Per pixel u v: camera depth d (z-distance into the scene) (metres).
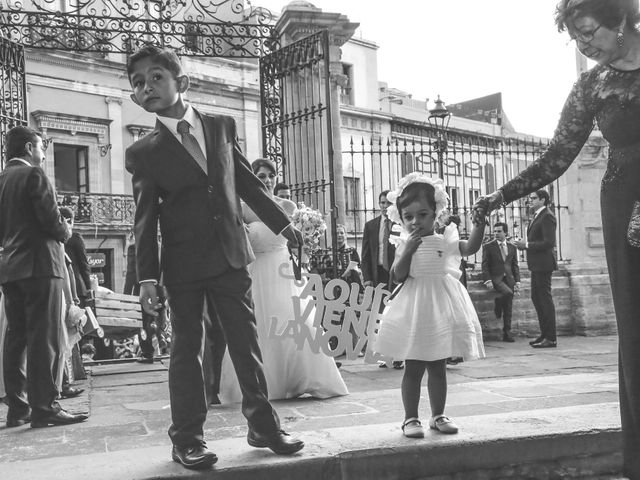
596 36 2.20
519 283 9.09
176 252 2.88
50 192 4.04
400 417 3.80
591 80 2.41
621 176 2.27
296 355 4.52
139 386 5.61
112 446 3.39
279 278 4.64
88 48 7.25
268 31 8.20
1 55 6.63
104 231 21.14
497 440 3.06
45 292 4.01
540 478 3.11
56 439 3.61
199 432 2.84
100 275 20.41
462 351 3.19
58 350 4.16
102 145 21.56
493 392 4.44
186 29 7.65
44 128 20.16
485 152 9.77
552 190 10.41
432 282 3.20
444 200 3.28
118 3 18.03
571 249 9.69
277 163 7.98
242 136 23.62
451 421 3.22
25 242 4.04
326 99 6.99
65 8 17.88
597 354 6.94
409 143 24.36
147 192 2.88
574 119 2.49
